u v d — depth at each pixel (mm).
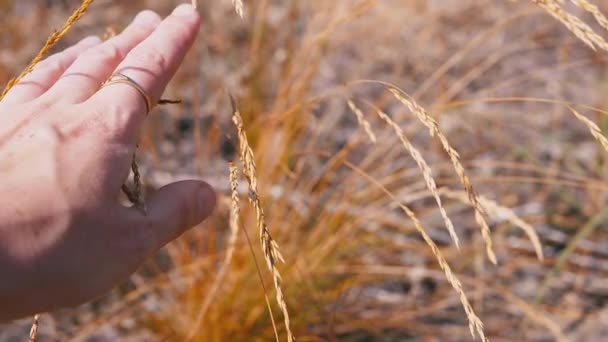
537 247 572
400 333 730
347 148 723
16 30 947
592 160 932
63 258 400
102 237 410
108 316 686
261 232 443
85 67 459
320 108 969
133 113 430
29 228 394
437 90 1006
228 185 783
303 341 687
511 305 752
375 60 1044
